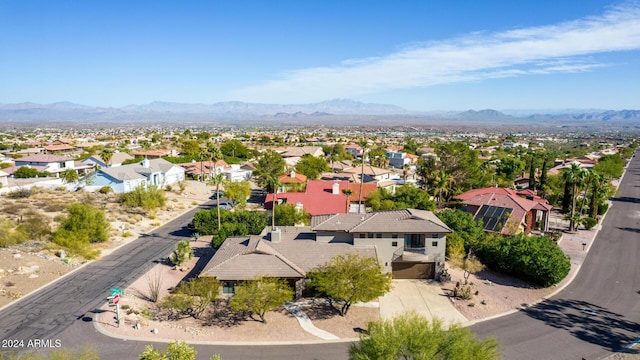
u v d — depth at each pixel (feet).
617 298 127.75
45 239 157.48
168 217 218.59
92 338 95.55
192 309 111.55
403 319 76.18
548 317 113.80
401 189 236.02
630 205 277.85
